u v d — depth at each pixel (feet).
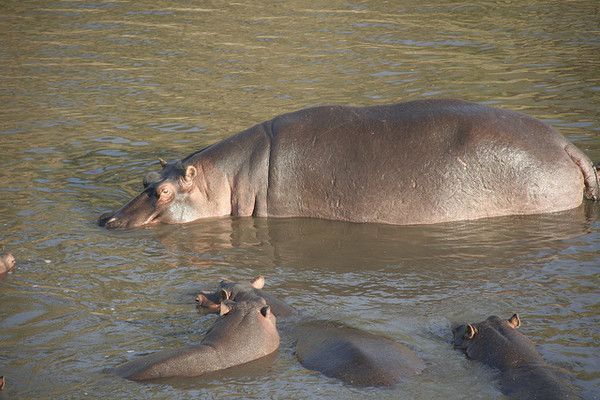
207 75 81.71
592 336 36.06
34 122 70.23
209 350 33.68
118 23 100.53
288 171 51.80
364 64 83.05
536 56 83.76
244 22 99.60
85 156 62.44
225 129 67.05
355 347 33.32
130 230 50.52
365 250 46.80
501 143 49.85
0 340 36.91
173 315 39.09
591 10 100.68
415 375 32.42
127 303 40.45
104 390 32.32
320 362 33.37
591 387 31.94
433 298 40.29
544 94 72.08
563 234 47.55
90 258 45.91
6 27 99.25
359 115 52.19
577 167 51.13
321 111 53.11
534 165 49.96
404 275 43.24
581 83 74.69
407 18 99.50
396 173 50.16
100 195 55.26
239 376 33.01
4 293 41.42
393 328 37.09
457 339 35.47
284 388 31.96
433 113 51.08
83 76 82.43
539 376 31.30
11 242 47.67
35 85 79.87
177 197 51.98
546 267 43.42
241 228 50.75
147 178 53.26
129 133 67.31
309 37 92.84
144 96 76.43
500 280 42.14
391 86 76.02
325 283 42.50
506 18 98.43
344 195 50.96
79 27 99.04
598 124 63.62
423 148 50.16
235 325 34.94
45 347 36.27
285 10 104.22
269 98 74.28
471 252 45.78
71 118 71.10
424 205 49.93
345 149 51.13
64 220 51.19
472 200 49.93
